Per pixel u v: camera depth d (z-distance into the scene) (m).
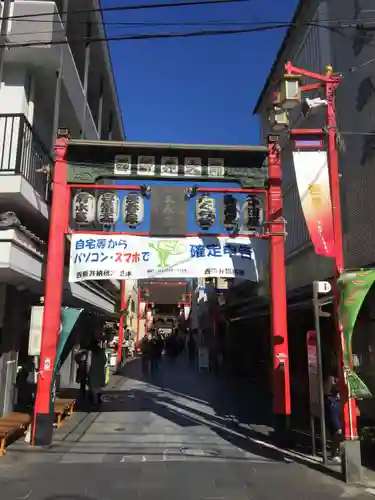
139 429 9.62
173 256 9.14
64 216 8.98
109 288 21.08
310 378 7.77
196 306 33.31
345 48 10.67
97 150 9.26
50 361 8.39
